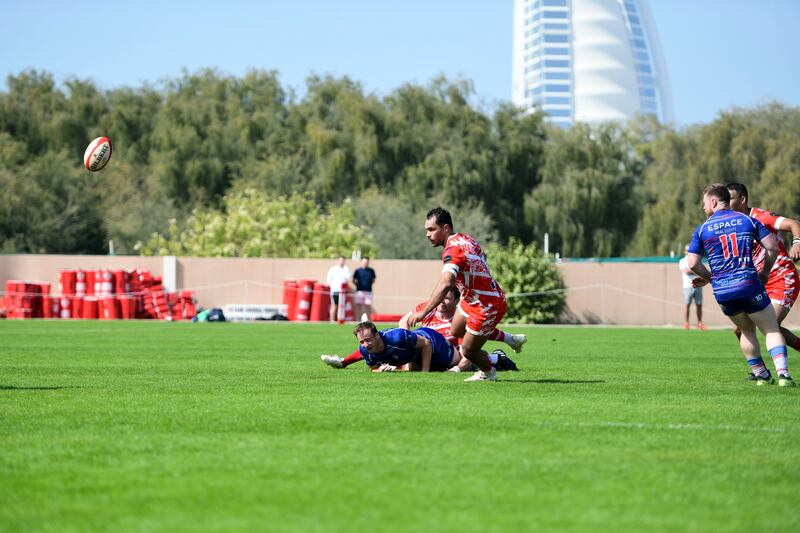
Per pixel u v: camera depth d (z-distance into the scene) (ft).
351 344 209.67
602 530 47.11
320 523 48.11
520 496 53.83
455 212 623.36
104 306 388.98
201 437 72.49
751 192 617.21
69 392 105.09
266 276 415.85
